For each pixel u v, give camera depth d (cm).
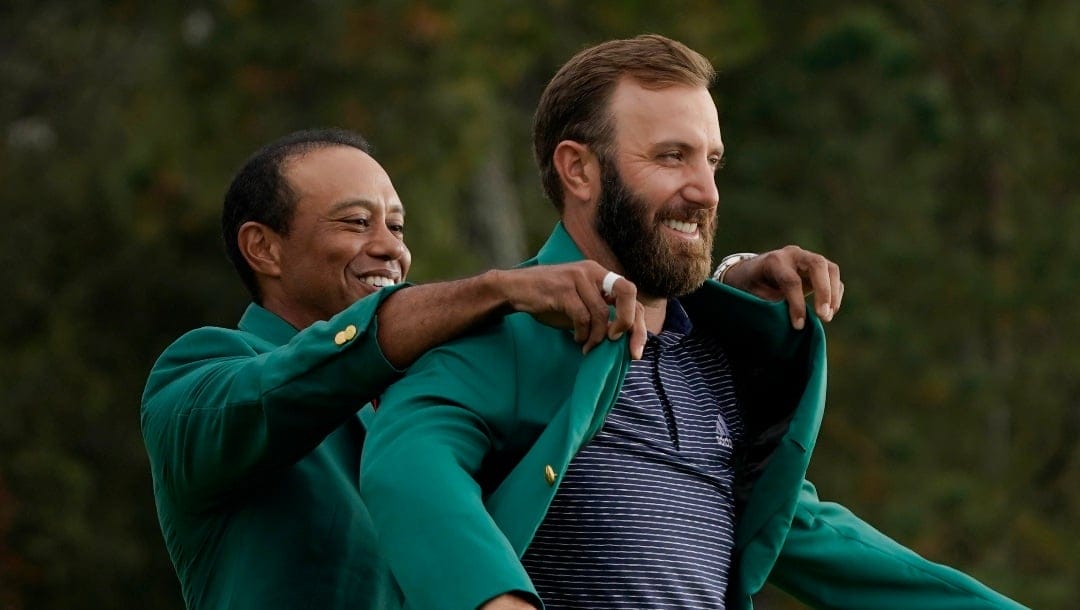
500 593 926
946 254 4931
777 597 4344
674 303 1112
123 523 4819
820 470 4609
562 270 994
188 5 4550
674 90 1077
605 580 1028
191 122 4322
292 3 4325
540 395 1028
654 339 1083
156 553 4862
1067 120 5091
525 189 4797
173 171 4309
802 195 4991
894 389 4722
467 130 4247
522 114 4866
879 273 4872
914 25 5147
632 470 1044
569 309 987
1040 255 4919
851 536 1162
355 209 1290
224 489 1145
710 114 1083
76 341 4906
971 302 4875
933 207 4969
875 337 4738
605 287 984
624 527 1034
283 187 1292
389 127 4225
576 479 1034
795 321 1107
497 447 1020
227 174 4303
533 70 4884
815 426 1098
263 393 1070
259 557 1165
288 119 4294
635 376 1067
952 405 4728
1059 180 5078
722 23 4538
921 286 4872
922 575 1148
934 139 4909
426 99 4228
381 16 4269
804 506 1166
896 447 4609
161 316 4997
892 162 5003
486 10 4322
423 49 4288
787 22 5103
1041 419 4759
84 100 5116
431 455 972
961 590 1144
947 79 5122
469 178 4400
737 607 1093
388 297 1042
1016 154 5025
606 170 1074
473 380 1015
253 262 1304
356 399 1052
